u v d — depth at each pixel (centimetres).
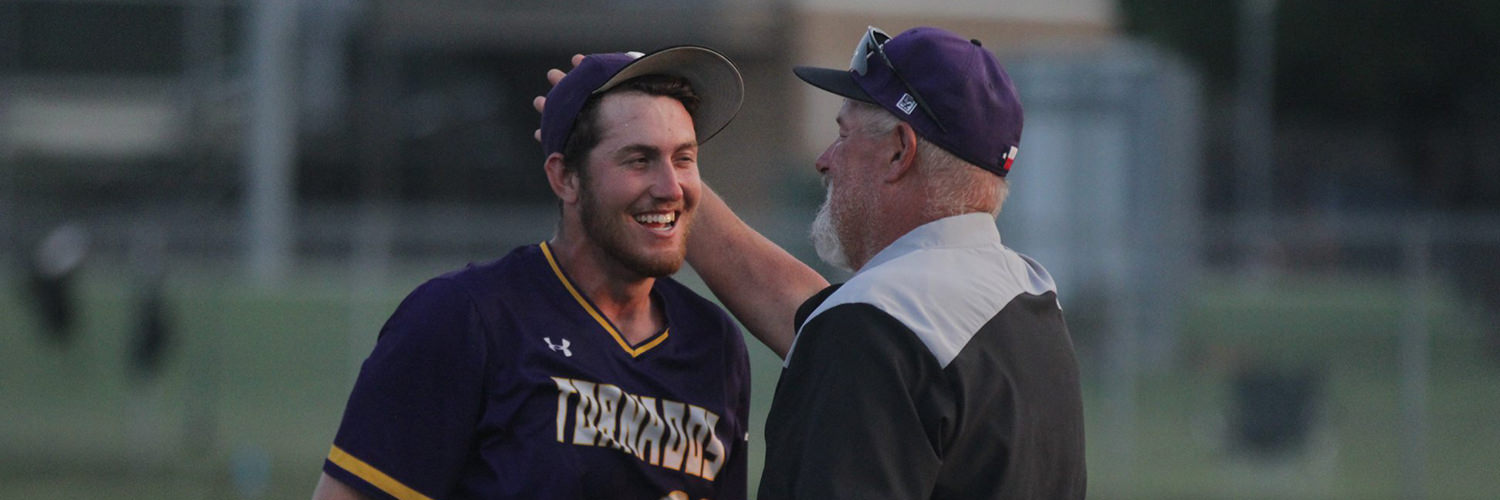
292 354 3772
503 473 955
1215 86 10494
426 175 9131
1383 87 10106
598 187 983
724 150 9038
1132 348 3919
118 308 3719
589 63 1005
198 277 3884
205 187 6906
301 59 8594
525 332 977
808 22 9206
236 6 6875
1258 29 10075
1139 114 4978
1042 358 944
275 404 3753
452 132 9219
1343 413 3525
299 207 8550
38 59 6969
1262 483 3469
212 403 3725
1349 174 10569
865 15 9312
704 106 1040
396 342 973
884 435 862
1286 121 10731
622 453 967
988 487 895
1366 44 9994
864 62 974
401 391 963
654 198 982
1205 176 10031
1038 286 999
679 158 1006
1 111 6912
